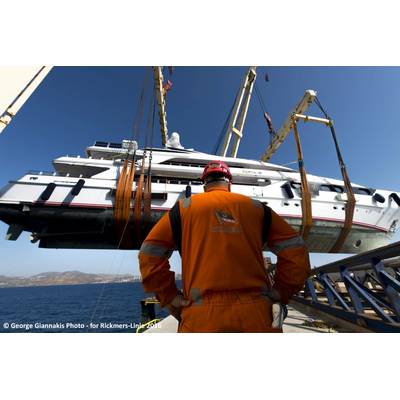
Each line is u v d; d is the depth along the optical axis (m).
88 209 12.98
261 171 16.75
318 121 18.48
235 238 1.04
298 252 1.11
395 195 16.36
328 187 16.45
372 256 3.23
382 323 3.27
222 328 0.94
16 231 13.30
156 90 20.39
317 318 5.35
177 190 14.24
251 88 23.67
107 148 17.39
